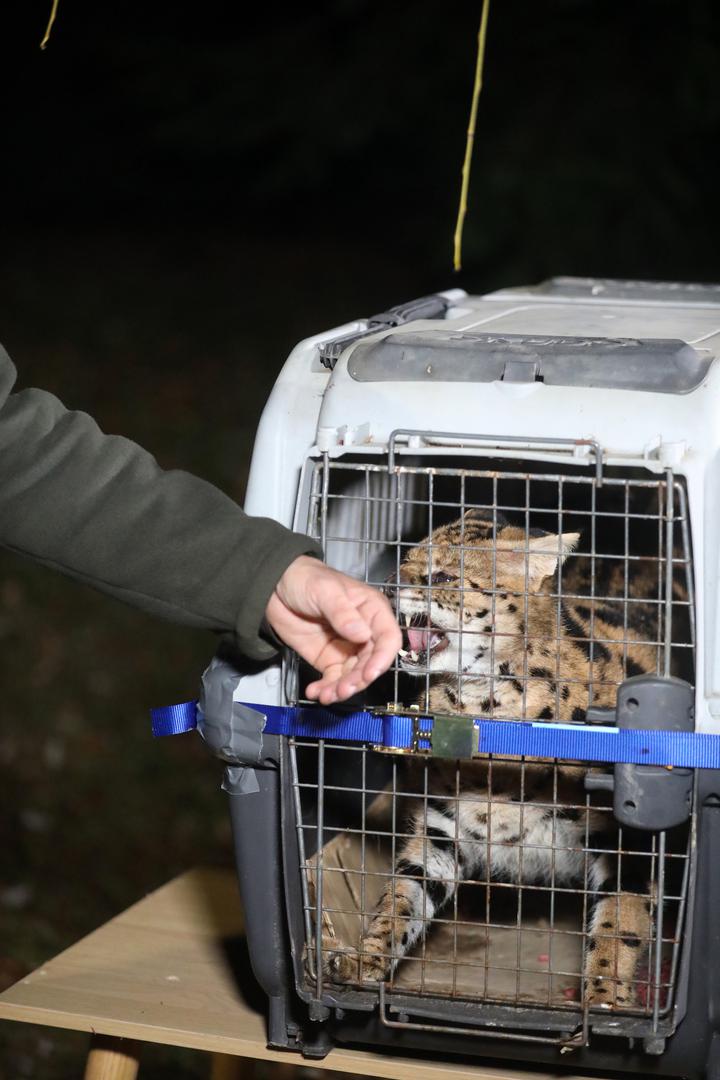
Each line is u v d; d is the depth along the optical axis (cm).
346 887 206
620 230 688
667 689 170
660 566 178
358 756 216
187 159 1075
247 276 944
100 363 776
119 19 980
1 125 1091
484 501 237
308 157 852
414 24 814
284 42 881
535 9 747
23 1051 265
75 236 1042
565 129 710
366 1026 182
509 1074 182
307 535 174
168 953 202
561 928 210
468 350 181
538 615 215
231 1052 187
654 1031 174
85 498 165
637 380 176
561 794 208
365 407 181
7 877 331
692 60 687
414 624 215
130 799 373
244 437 663
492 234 684
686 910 175
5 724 416
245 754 181
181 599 165
